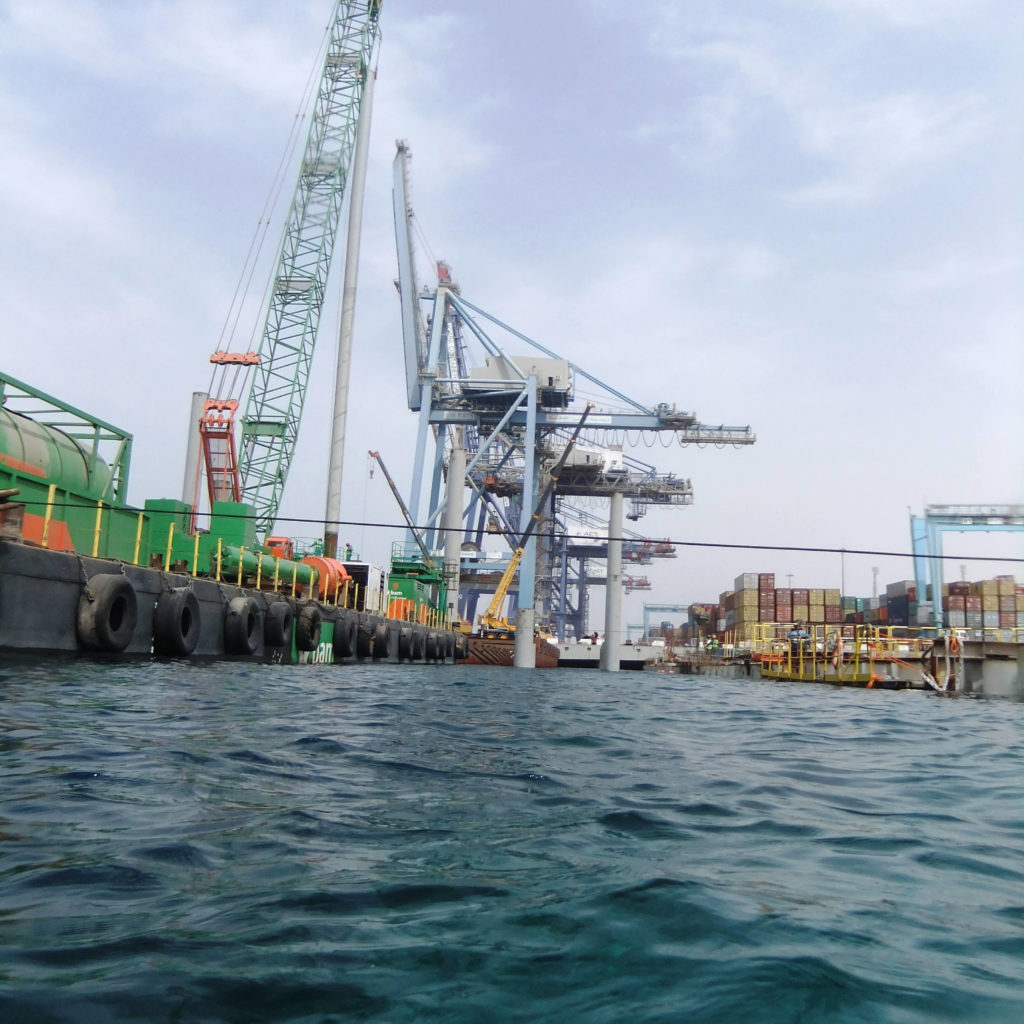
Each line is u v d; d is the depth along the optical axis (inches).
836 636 1798.7
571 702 884.0
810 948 173.5
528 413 3034.0
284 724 496.4
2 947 157.1
